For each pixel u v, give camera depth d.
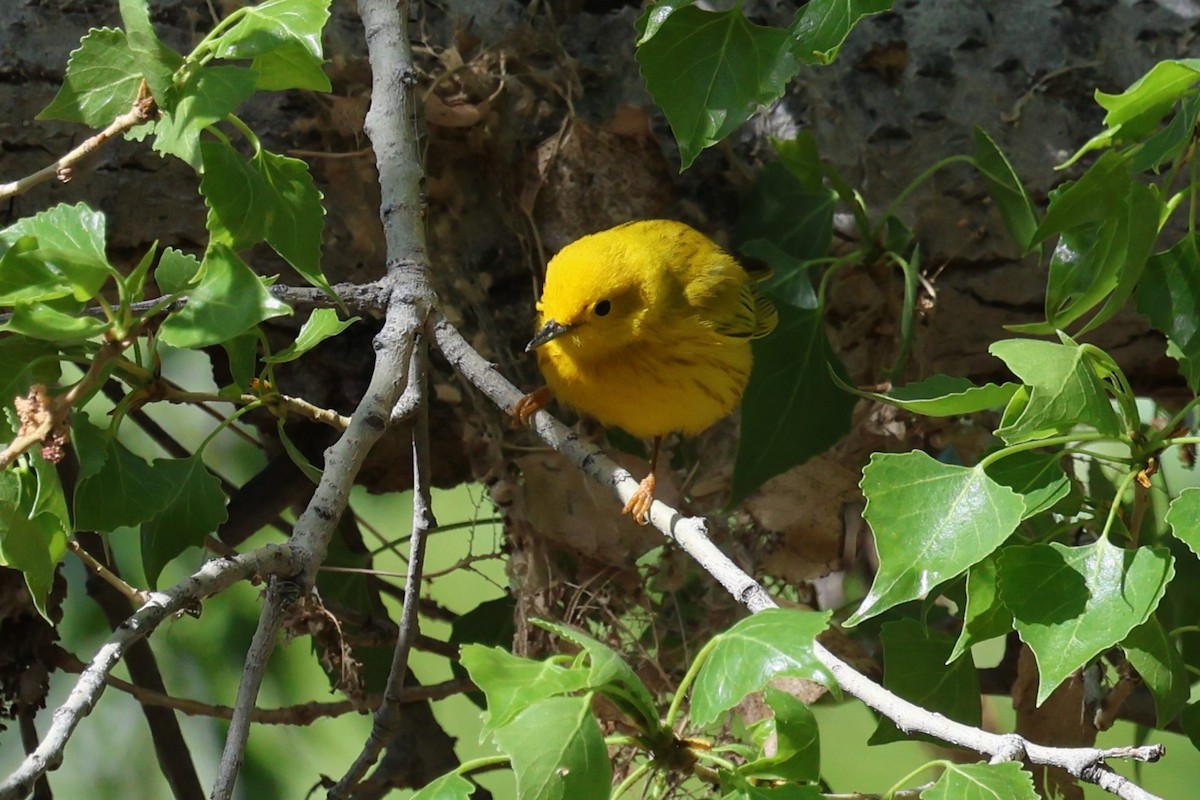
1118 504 6.19
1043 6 10.01
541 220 9.98
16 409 5.60
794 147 9.40
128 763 12.95
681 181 10.12
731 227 10.25
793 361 9.38
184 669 12.52
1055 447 9.33
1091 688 8.59
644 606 9.98
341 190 9.56
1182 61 5.94
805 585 11.01
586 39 9.90
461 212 9.98
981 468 5.97
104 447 6.47
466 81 9.66
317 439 10.27
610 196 9.97
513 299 10.16
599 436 10.56
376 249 9.71
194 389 13.53
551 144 9.86
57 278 5.43
